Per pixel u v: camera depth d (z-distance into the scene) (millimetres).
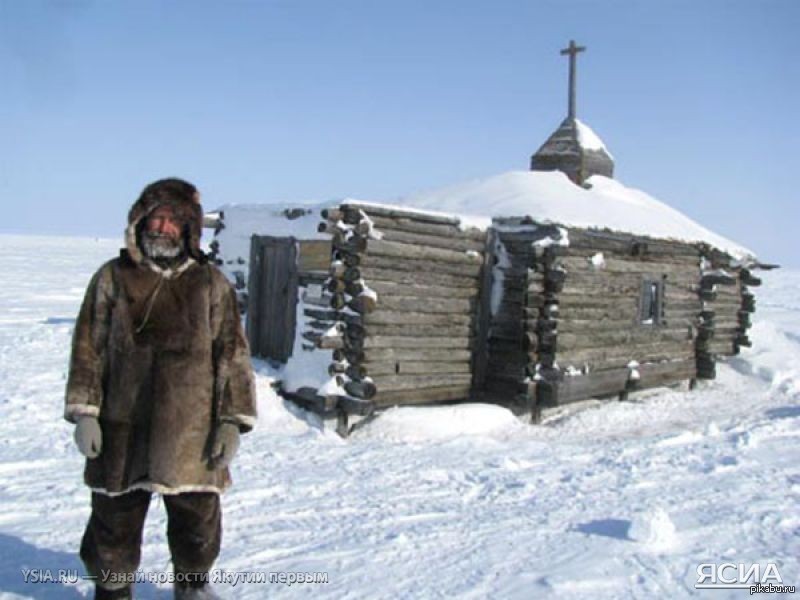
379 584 4172
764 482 7312
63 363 11852
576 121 16422
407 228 10297
